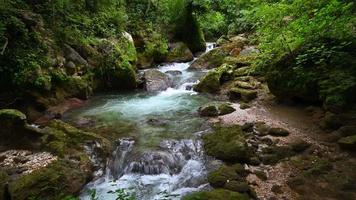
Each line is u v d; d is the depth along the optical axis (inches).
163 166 303.9
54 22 500.4
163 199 257.9
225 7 982.4
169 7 798.5
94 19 594.2
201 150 326.0
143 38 691.4
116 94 525.7
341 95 348.2
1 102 400.2
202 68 652.7
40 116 410.3
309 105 406.6
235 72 546.9
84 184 287.7
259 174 281.3
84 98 489.4
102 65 535.2
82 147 327.0
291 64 407.2
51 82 447.2
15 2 442.3
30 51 433.7
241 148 304.0
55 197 259.4
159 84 550.0
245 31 832.3
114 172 309.7
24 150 329.1
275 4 483.2
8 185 261.7
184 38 790.5
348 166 280.1
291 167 288.2
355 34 384.5
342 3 365.1
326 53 377.1
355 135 306.2
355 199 243.0
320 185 262.2
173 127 377.4
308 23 406.6
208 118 401.1
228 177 275.6
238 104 444.5
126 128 378.0
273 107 420.8
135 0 764.0
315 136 330.3
